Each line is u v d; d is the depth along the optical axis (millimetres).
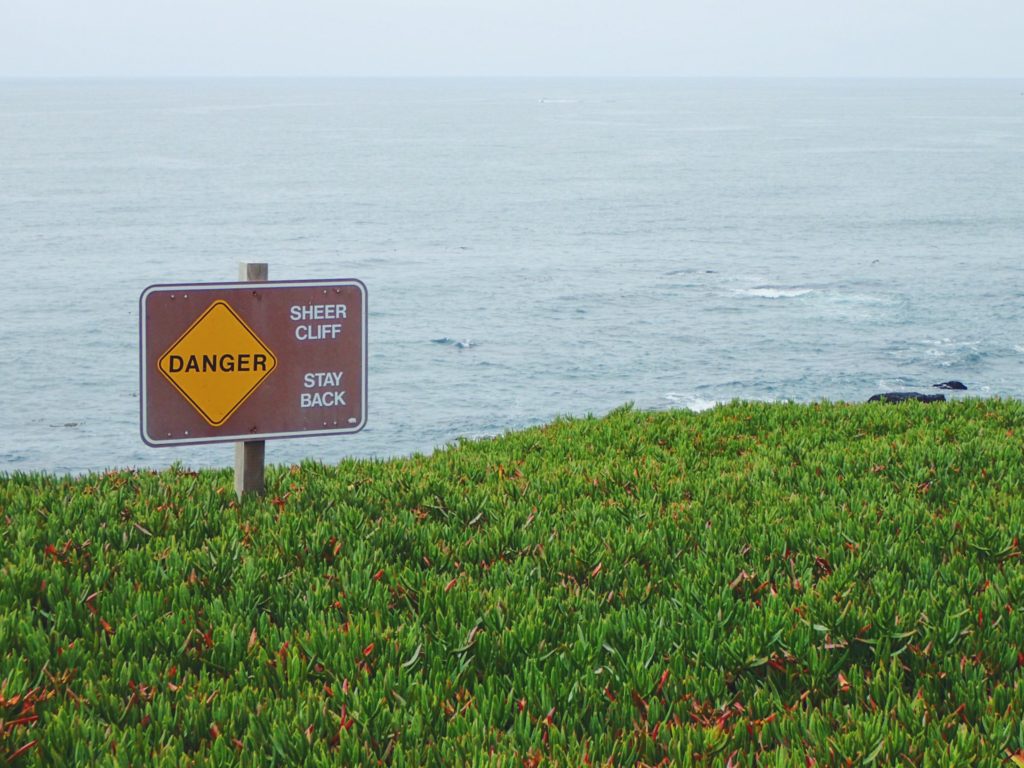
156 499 8898
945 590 6672
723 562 7383
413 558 7711
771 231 142750
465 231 146125
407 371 72625
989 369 71625
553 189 197375
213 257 124188
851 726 5035
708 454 11836
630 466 10617
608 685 5512
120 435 58781
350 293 8820
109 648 5891
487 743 4891
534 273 113250
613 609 6406
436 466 10969
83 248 128125
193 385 8469
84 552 7520
